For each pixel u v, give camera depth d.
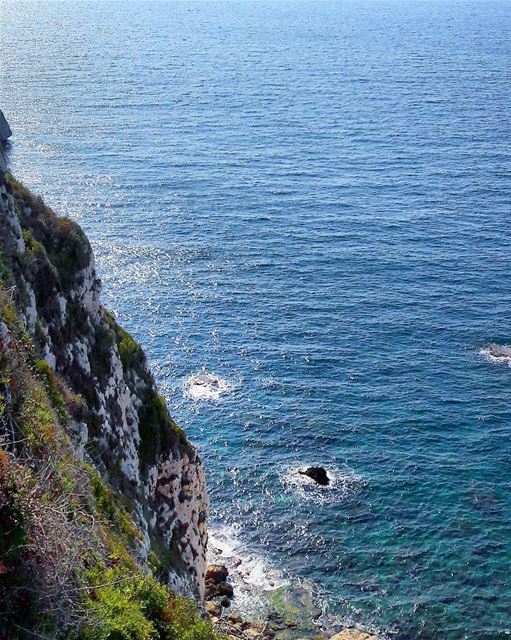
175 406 74.38
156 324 89.62
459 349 86.00
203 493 44.28
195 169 149.88
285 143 174.00
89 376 34.88
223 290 98.50
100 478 28.11
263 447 69.06
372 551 57.94
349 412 74.44
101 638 17.77
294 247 112.69
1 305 26.73
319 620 51.94
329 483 64.69
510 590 54.81
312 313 93.31
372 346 86.19
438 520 61.12
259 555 57.25
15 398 21.95
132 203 128.62
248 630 50.00
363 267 106.44
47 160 150.38
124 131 177.50
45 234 36.88
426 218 126.25
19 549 16.41
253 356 83.50
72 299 36.25
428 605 53.34
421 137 183.12
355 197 136.25
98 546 21.92
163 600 23.77
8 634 15.59
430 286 101.19
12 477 17.19
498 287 101.19
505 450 69.56
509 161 163.25
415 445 69.94
